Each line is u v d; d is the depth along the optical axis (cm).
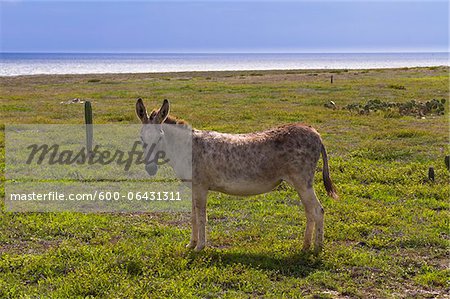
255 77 5725
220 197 1096
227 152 736
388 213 978
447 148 1581
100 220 941
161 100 3128
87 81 5309
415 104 2495
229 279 662
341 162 1377
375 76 5400
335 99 3064
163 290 623
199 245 764
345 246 811
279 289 646
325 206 1023
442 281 675
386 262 744
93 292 628
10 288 631
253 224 927
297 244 796
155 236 867
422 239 830
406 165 1344
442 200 1079
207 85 4359
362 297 636
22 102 3050
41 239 845
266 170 736
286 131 746
